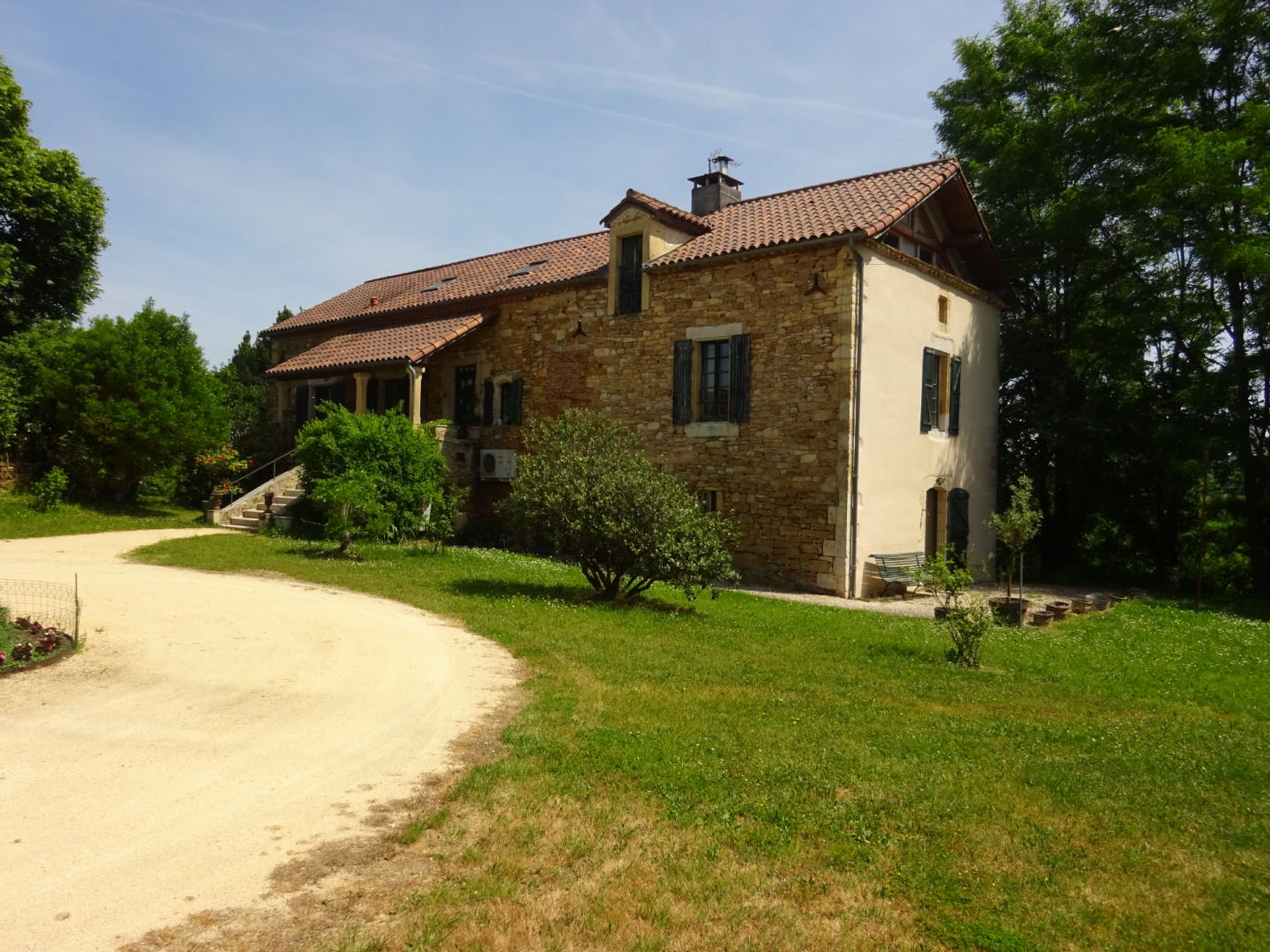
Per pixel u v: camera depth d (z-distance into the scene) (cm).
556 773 478
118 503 1714
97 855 363
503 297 1859
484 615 912
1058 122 1864
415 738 530
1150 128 1772
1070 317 1959
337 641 781
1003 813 452
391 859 374
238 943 304
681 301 1555
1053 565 2006
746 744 539
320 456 1368
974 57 2114
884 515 1420
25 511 1500
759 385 1444
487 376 1889
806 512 1379
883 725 601
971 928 337
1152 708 715
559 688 655
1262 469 1650
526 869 370
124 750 487
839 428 1345
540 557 1565
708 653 809
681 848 395
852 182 1622
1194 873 395
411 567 1247
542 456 1141
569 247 2017
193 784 444
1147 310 1722
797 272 1407
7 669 633
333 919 324
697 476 1513
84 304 2150
